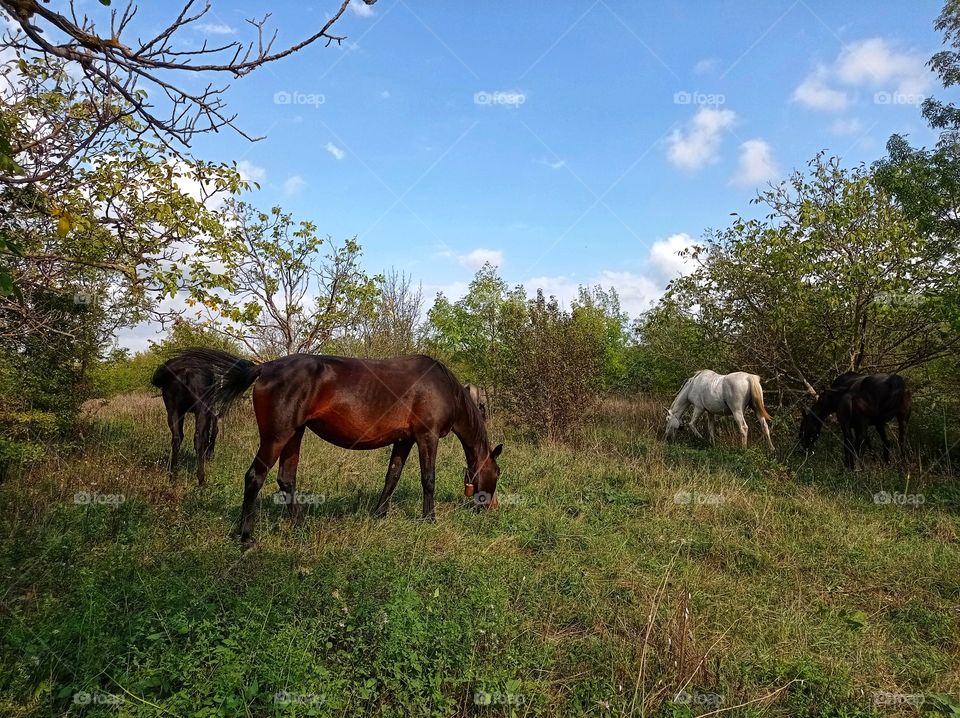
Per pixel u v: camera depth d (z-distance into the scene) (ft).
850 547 17.20
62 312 21.49
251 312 19.13
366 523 17.94
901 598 14.82
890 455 27.86
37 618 11.47
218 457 26.94
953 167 31.96
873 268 29.12
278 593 12.93
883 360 33.78
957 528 19.27
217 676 9.61
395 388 19.07
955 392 30.50
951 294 25.49
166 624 11.08
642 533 18.62
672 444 35.35
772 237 31.73
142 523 17.30
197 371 22.94
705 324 38.52
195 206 17.43
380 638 10.97
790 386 36.76
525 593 14.06
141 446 28.32
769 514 20.10
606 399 50.19
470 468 21.07
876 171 36.27
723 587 14.90
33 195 14.01
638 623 12.59
